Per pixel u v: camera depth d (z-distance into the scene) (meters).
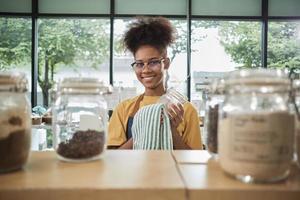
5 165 0.54
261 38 4.72
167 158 0.66
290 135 0.49
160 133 1.02
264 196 0.46
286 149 0.48
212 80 0.73
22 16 4.57
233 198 0.47
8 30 4.59
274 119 0.46
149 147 1.01
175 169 0.57
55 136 0.68
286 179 0.50
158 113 1.03
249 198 0.47
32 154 0.69
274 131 0.46
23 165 0.58
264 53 4.70
